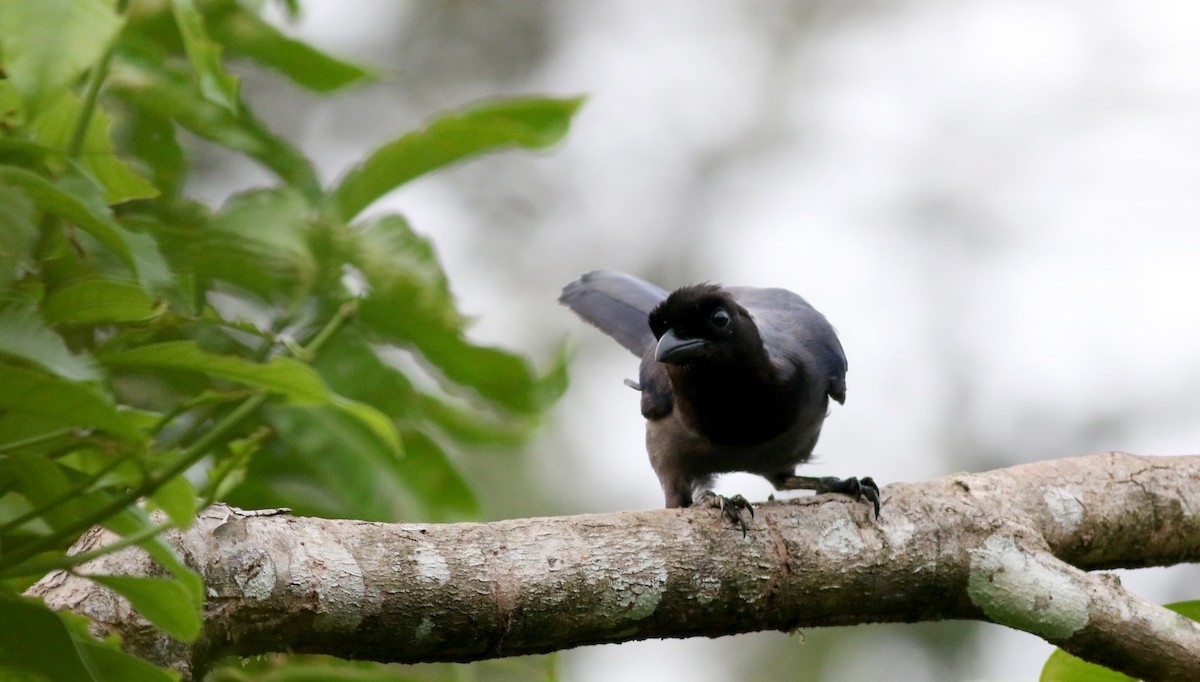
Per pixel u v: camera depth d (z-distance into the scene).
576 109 7.06
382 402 7.57
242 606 5.98
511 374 7.87
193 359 4.43
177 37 7.69
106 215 4.49
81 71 3.99
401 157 6.94
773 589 7.25
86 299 4.63
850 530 7.51
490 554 6.64
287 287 7.05
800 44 22.50
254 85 17.12
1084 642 7.39
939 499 7.85
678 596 7.02
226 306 7.82
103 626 5.48
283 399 4.84
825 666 16.83
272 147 7.85
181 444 5.91
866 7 22.53
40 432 4.56
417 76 19.88
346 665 7.97
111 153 5.48
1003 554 7.62
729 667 17.11
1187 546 8.80
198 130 7.47
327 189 7.92
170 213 7.44
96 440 4.66
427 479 7.70
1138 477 8.73
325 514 8.09
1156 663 7.30
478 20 20.55
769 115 22.03
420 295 7.20
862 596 7.49
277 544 6.17
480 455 15.55
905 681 16.55
